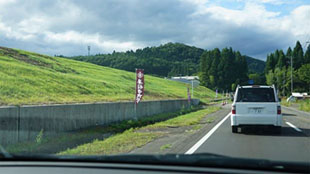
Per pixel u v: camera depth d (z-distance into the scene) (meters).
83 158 3.84
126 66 184.88
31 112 10.03
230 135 12.02
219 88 128.12
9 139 9.04
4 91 20.67
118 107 16.80
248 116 12.17
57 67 47.50
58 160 3.88
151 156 3.84
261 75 160.12
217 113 26.47
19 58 43.94
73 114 12.50
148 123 18.02
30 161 3.90
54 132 11.19
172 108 28.50
